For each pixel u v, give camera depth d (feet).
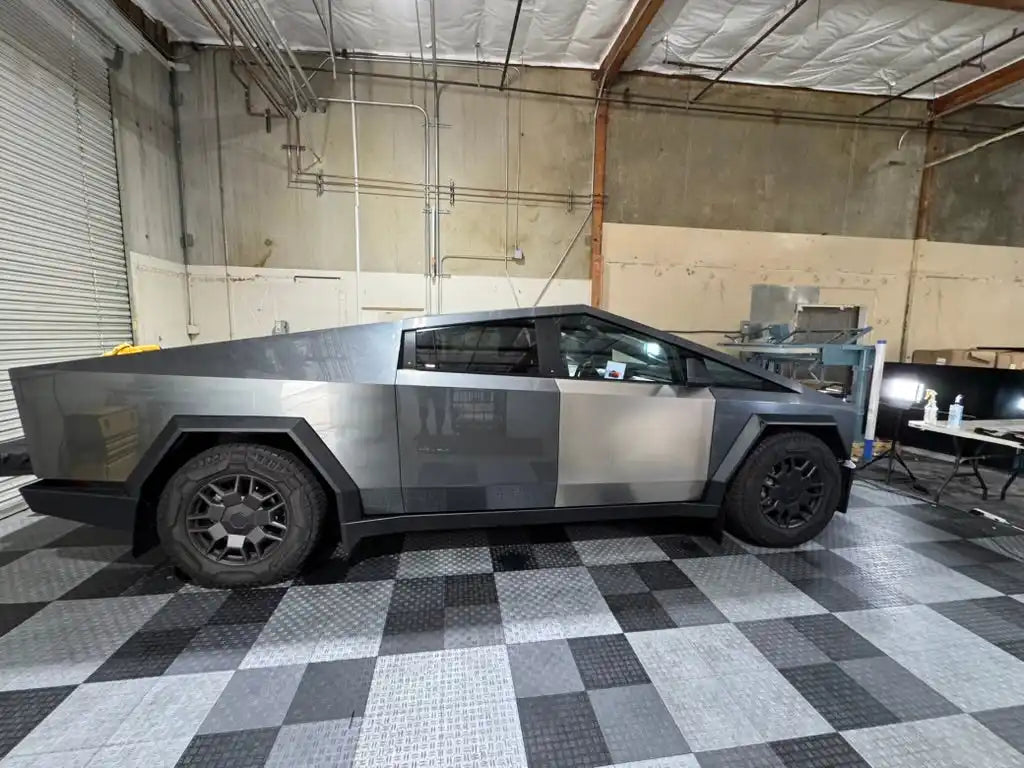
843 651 5.10
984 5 12.98
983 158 19.93
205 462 5.80
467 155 17.28
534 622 5.52
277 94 15.65
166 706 4.18
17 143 9.43
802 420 7.38
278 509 6.03
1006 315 20.58
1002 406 14.62
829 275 19.57
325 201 16.75
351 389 6.07
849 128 19.20
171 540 5.84
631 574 6.68
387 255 17.24
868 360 13.23
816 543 7.83
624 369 7.13
